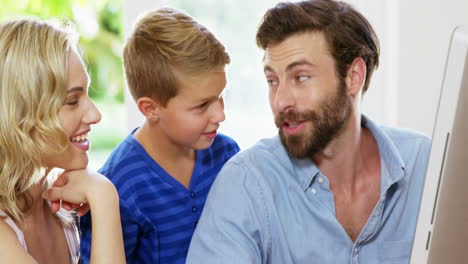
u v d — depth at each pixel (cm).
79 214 103
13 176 92
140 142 115
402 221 105
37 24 92
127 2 175
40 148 91
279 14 94
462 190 59
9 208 93
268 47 96
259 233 99
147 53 106
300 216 100
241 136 205
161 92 106
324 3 97
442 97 59
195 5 195
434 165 60
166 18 108
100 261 94
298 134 96
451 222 60
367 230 100
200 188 118
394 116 185
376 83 191
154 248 111
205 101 107
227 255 92
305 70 93
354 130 101
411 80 183
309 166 100
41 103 88
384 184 103
